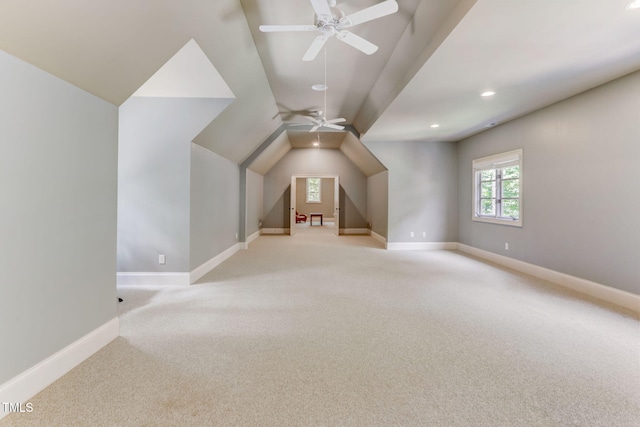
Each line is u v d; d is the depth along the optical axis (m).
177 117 3.74
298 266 4.96
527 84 3.25
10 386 1.54
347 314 2.89
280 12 2.58
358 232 9.42
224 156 5.38
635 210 2.95
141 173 3.79
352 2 2.41
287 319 2.77
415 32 2.68
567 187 3.72
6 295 1.53
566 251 3.76
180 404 1.60
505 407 1.59
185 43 2.36
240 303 3.20
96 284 2.17
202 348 2.22
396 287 3.79
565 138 3.73
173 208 3.81
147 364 1.99
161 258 3.83
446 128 5.30
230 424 1.46
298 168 9.28
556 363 2.02
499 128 5.06
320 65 3.58
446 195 6.61
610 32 2.21
